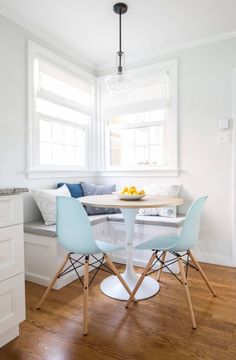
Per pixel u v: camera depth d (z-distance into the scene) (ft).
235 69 8.27
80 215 4.94
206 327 4.95
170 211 8.43
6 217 4.35
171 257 7.61
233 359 4.10
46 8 7.16
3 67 7.30
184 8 7.15
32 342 4.53
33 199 8.20
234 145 8.27
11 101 7.52
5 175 7.35
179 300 6.02
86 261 5.13
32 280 7.11
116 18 7.62
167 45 9.27
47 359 4.12
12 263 4.45
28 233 7.10
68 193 8.48
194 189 9.03
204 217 8.80
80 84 10.37
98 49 9.61
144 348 4.36
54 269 6.68
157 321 5.15
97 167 11.18
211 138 8.70
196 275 7.57
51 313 5.46
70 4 6.98
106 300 6.03
